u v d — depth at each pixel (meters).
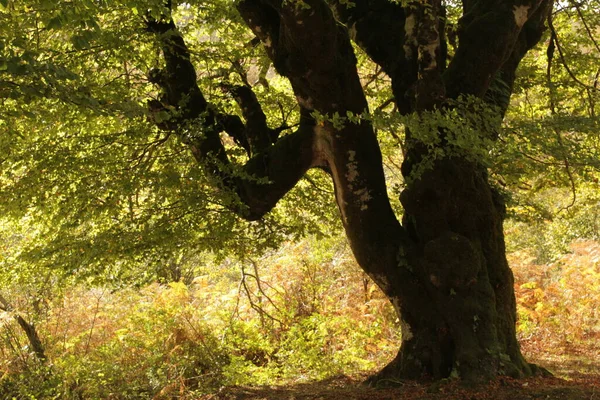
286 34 7.61
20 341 12.05
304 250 16.20
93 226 10.99
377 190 8.51
